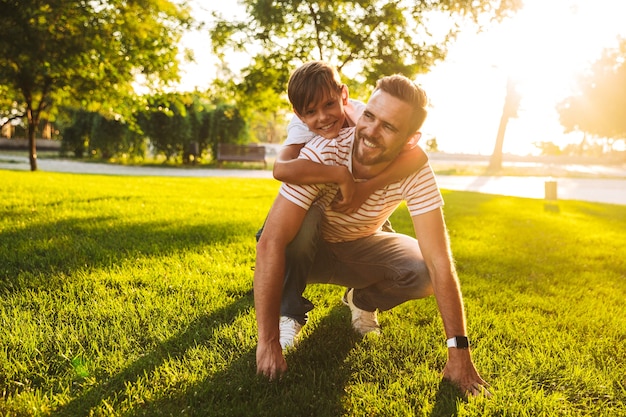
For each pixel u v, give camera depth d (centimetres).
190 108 2331
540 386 218
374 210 227
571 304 343
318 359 235
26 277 332
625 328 296
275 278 209
